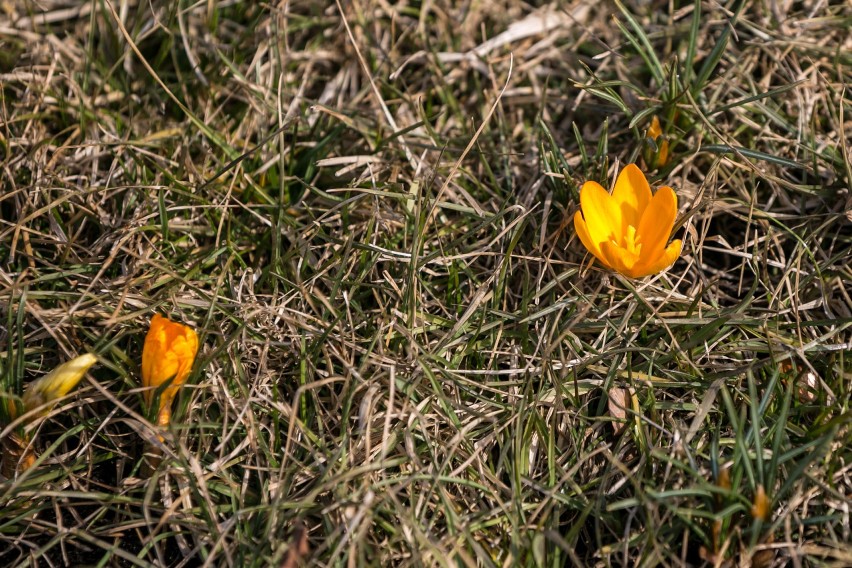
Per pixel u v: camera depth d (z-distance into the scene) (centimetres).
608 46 107
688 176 104
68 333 98
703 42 108
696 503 94
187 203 102
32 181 103
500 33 111
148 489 93
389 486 94
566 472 96
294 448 96
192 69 108
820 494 94
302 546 90
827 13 108
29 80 107
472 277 100
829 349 97
